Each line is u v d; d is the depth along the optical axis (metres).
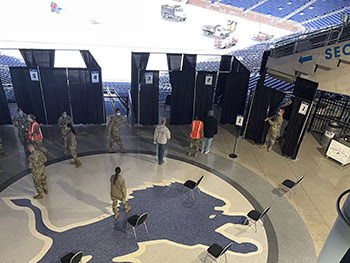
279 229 6.85
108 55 18.67
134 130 11.59
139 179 8.41
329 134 10.81
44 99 10.91
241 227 6.82
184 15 18.89
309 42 10.72
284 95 9.53
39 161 6.87
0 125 11.23
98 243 6.07
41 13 16.88
